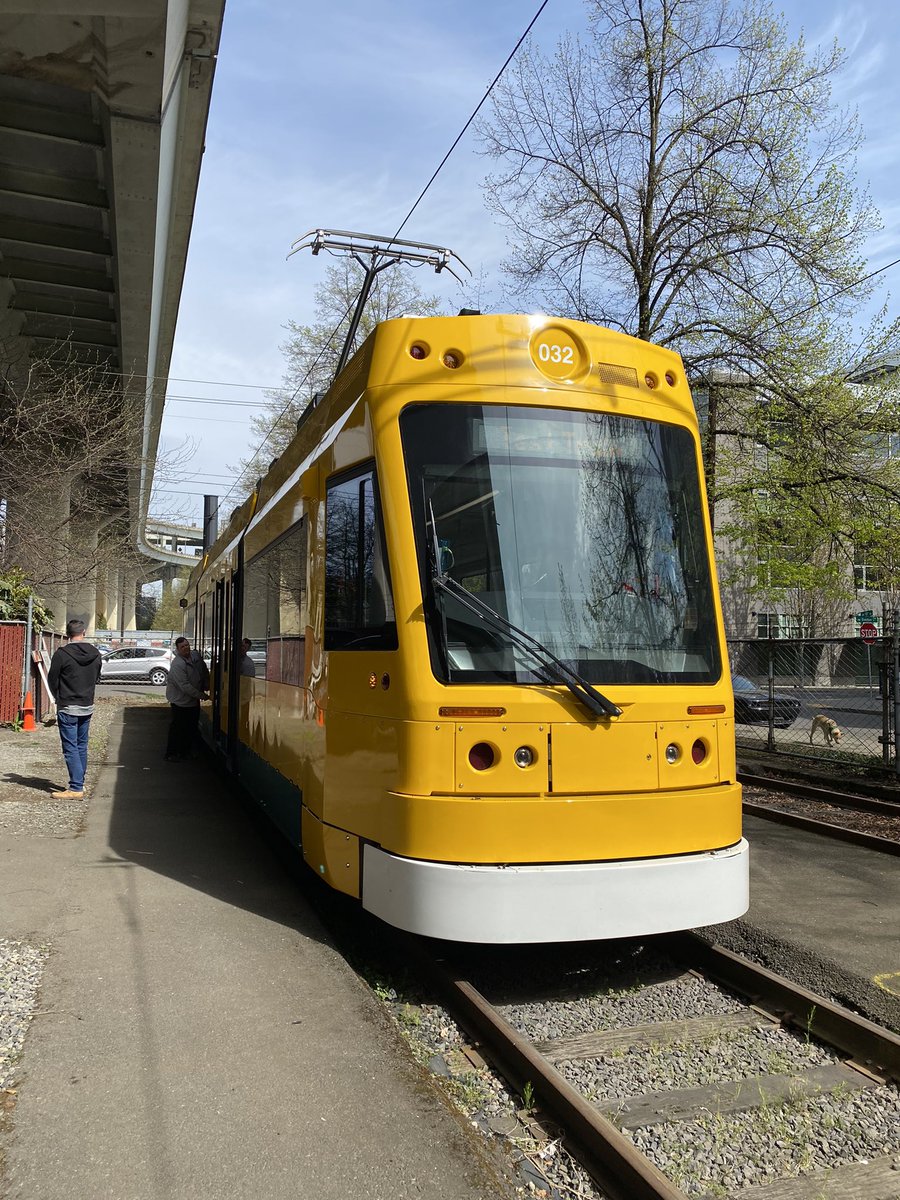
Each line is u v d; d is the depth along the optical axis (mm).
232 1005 4234
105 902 5797
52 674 9438
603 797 4547
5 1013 4062
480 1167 3014
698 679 5016
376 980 4984
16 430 16312
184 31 12141
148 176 13938
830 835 8547
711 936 5699
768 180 14766
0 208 16344
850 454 13977
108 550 21531
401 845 4453
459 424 4902
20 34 11148
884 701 12164
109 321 20453
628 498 5121
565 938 4316
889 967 5062
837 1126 3461
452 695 4477
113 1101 3352
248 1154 3043
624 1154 3033
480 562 4738
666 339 15578
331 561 5559
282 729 6883
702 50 15422
